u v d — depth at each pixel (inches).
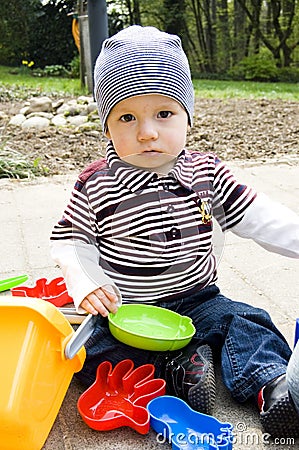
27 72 514.9
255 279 82.2
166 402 52.4
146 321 60.1
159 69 57.4
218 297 63.2
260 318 58.6
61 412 54.1
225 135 193.6
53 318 48.6
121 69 57.7
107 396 55.0
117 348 58.0
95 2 210.5
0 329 46.7
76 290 57.1
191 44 589.0
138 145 58.2
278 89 392.5
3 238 101.6
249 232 63.6
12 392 44.9
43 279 74.3
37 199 124.7
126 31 61.2
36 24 580.1
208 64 585.3
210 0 573.0
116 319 59.8
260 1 554.3
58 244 61.7
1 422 44.6
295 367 47.3
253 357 54.6
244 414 53.2
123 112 58.1
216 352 59.7
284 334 66.1
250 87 412.8
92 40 213.3
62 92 305.0
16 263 90.7
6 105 267.7
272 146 176.7
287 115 232.8
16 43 582.6
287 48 549.6
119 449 49.1
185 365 54.3
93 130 194.1
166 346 55.5
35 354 46.6
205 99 299.9
